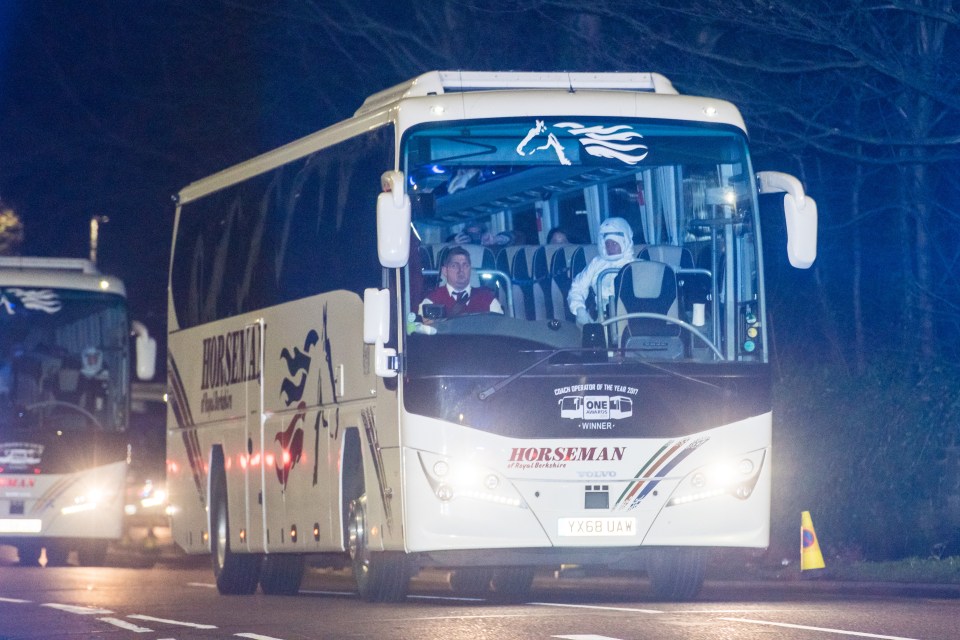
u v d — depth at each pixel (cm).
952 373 5272
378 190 3775
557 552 3562
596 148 3675
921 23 5619
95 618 3744
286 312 4462
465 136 3656
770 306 6600
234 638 3161
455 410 3541
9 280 7262
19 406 7225
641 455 3559
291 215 4478
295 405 4372
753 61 5478
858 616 3231
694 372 3597
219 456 5044
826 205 6806
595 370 3569
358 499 3934
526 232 3678
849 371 5503
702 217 3700
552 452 3544
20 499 7188
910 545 5088
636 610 3462
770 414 3622
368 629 3166
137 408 7944
